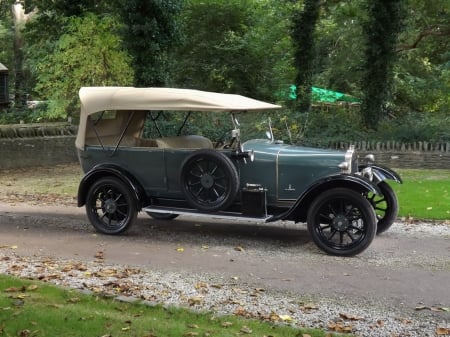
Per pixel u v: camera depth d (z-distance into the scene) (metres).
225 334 4.22
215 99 7.48
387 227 8.00
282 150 7.39
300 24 19.27
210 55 23.30
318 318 4.73
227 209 7.55
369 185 6.77
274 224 8.88
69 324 4.36
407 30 20.53
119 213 8.06
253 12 23.61
